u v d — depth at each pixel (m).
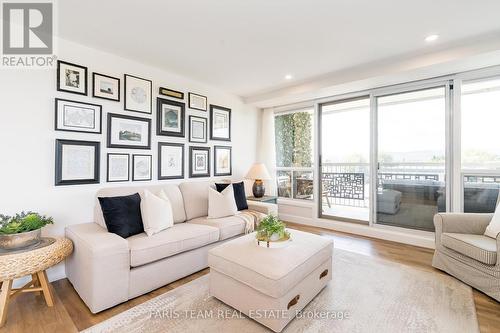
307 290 1.83
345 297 1.98
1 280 1.58
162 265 2.15
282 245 1.96
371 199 3.66
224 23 2.16
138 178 2.97
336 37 2.40
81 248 1.92
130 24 2.17
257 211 3.36
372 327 1.62
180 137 3.46
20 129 2.15
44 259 1.73
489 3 1.86
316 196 4.29
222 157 4.11
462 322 1.66
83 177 2.50
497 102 2.76
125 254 1.90
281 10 1.97
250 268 1.64
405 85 3.30
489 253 1.91
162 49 2.66
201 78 3.56
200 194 3.21
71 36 2.37
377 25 2.19
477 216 2.38
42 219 2.01
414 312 1.78
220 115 4.07
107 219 2.17
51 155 2.31
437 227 2.47
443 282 2.21
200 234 2.45
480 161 2.85
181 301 1.95
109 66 2.74
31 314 1.78
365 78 3.14
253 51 2.71
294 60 2.93
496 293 1.88
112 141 2.74
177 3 1.88
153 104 3.14
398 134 3.46
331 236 3.62
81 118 2.50
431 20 2.10
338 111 4.15
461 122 2.92
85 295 1.85
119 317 1.74
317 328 1.62
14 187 2.11
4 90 2.08
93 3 1.88
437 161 3.16
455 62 2.61
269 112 4.82
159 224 2.36
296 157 4.61
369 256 2.84
